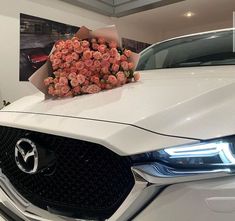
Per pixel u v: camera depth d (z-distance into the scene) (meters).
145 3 5.68
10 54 4.40
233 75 1.14
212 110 0.83
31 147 0.90
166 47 2.10
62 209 0.87
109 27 1.28
